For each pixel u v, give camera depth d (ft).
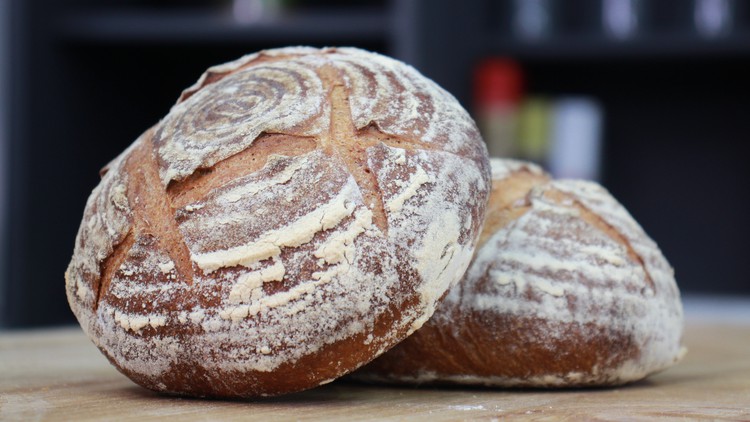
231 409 2.04
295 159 2.09
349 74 2.23
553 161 3.72
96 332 2.15
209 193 2.08
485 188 2.18
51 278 3.91
